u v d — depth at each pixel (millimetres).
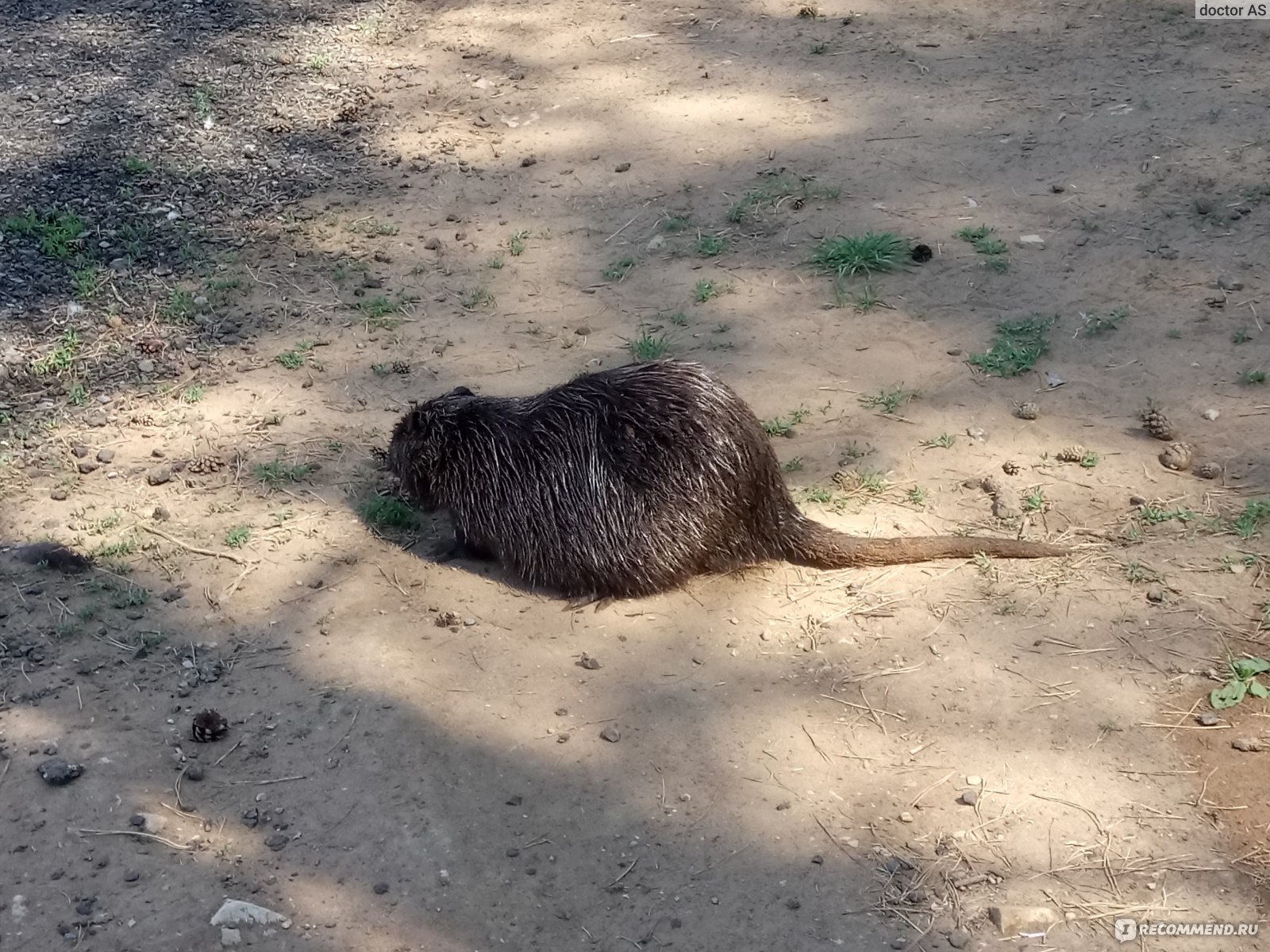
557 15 3514
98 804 1556
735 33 3336
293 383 2209
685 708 1681
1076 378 2166
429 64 3256
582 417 1806
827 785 1596
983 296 2352
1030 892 1488
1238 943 1438
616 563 1795
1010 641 1754
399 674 1712
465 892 1489
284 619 1785
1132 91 2889
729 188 2693
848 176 2697
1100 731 1644
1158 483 1972
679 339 2287
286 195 2730
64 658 1721
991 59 3094
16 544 1878
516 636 1771
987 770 1606
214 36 3326
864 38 3242
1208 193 2535
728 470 1787
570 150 2865
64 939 1436
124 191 2670
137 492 1983
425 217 2666
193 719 1648
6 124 2861
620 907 1480
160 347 2285
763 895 1490
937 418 2105
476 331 2330
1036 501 1942
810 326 2312
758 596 1831
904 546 1854
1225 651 1727
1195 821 1551
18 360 2230
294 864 1509
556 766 1612
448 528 1946
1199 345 2199
